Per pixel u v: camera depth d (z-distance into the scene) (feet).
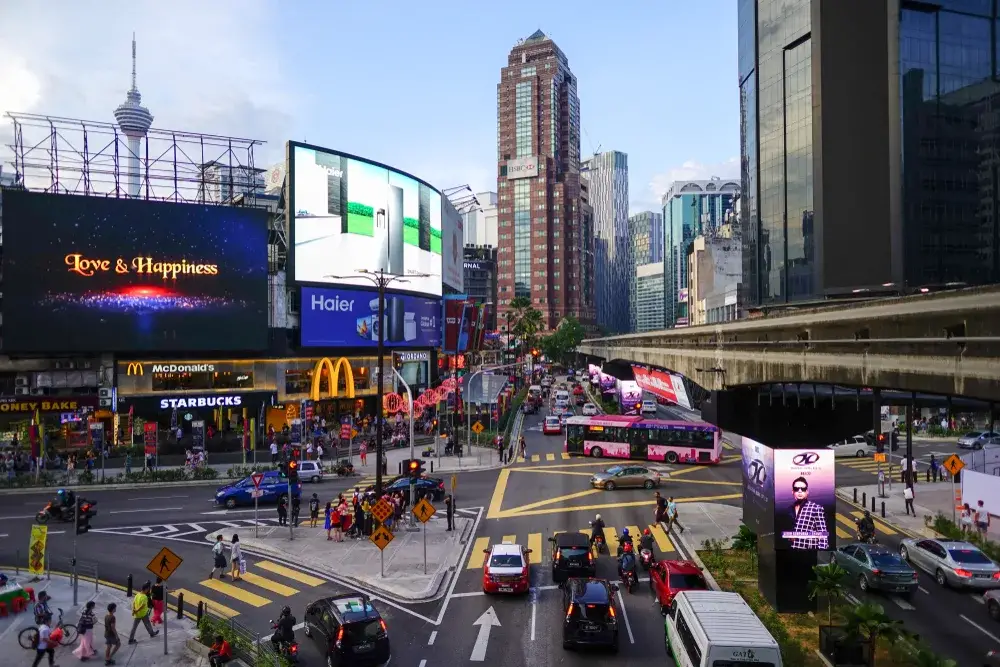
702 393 120.16
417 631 71.67
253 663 61.77
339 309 252.62
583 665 63.21
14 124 199.31
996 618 74.08
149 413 200.13
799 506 76.95
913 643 60.03
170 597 82.48
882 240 246.68
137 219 199.41
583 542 88.48
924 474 161.48
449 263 367.66
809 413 77.87
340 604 65.51
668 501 116.37
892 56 242.58
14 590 77.77
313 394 236.84
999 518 110.93
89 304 192.44
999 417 52.90
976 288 43.78
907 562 84.58
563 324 596.29
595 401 327.26
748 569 90.12
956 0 246.06
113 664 64.18
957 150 245.65
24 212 185.88
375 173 272.31
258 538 107.55
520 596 82.43
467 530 112.88
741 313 392.68
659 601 79.10
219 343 210.38
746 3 329.72
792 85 286.25
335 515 106.22
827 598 74.43
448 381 241.35
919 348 50.21
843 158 250.37
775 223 300.20
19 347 184.14
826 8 251.39
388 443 204.85
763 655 50.44
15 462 158.81
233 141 232.53
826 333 64.34
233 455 180.65
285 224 246.68
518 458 183.32
